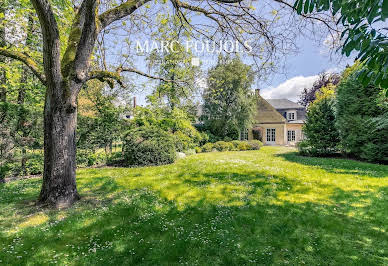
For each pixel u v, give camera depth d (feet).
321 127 43.32
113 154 37.01
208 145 58.80
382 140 33.27
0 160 24.02
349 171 26.73
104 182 21.90
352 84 37.04
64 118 14.93
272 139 87.25
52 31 12.85
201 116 73.46
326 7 5.31
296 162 35.01
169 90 31.07
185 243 10.13
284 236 10.90
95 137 34.78
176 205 15.10
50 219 12.67
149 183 21.30
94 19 13.57
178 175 24.67
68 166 15.30
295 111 92.22
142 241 10.28
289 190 18.44
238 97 66.59
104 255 9.16
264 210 14.08
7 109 24.90
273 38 15.12
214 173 25.46
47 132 15.02
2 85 27.45
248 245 10.07
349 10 4.98
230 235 10.93
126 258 8.98
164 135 36.73
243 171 26.58
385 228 11.68
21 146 25.77
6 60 27.37
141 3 15.70
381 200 15.80
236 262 8.79
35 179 24.03
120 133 39.29
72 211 13.85
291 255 9.31
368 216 13.16
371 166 30.58
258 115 89.20
